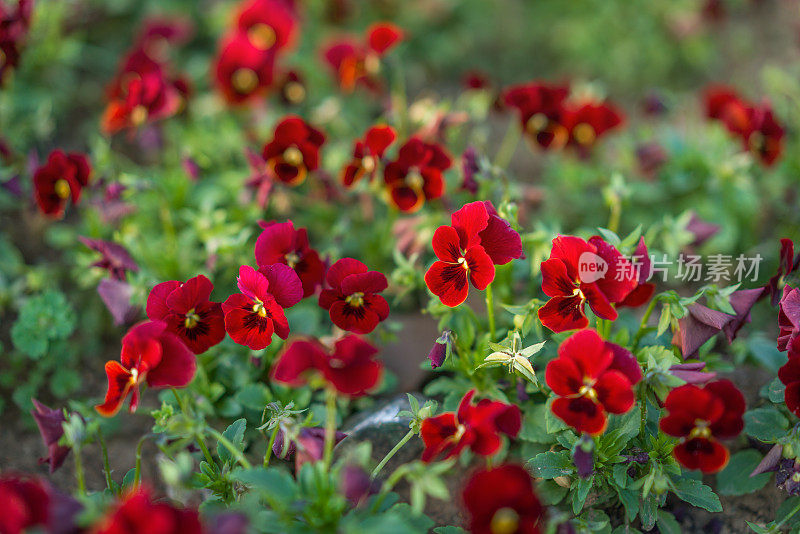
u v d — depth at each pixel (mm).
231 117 1359
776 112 1329
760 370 1147
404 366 1154
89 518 953
